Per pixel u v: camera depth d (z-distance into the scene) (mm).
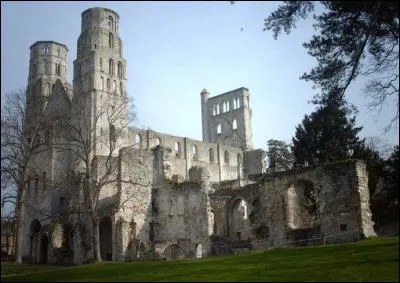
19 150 57906
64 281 24422
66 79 96875
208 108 129750
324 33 30438
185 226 56188
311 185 48719
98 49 83062
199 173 60594
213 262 30719
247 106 124000
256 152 108938
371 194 50562
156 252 53375
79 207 59469
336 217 40500
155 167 61250
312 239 40656
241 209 58906
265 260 29203
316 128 57750
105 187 61000
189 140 97750
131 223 56312
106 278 24984
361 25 29250
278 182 45375
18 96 56625
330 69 30641
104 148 75625
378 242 31328
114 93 76500
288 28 30406
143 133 86688
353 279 20781
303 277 21891
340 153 55469
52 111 82938
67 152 74062
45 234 62594
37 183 74688
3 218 53000
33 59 95062
